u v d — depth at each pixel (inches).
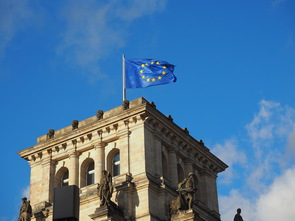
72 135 3075.8
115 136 2957.7
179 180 3061.0
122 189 2758.4
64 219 917.2
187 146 3137.3
